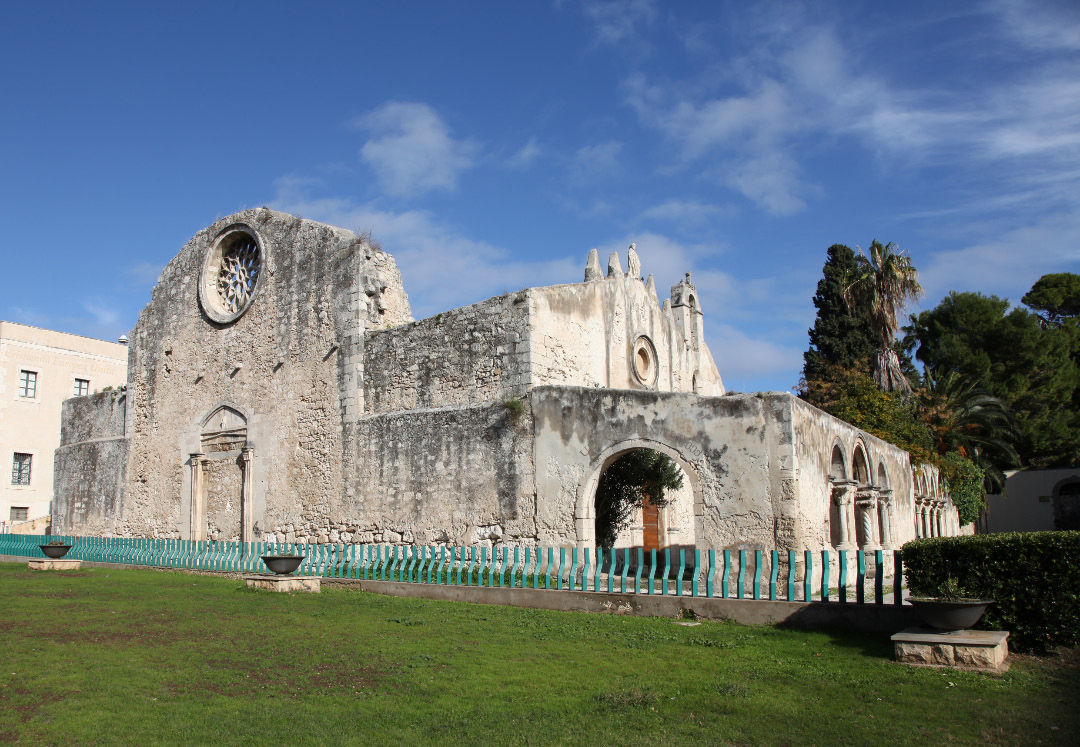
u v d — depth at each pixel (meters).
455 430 22.00
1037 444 48.16
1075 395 51.81
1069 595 10.38
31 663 9.78
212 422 29.67
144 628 12.46
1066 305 59.03
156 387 32.28
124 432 33.41
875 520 22.69
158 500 31.16
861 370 40.09
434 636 12.07
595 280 26.06
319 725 7.63
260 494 27.16
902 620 11.84
